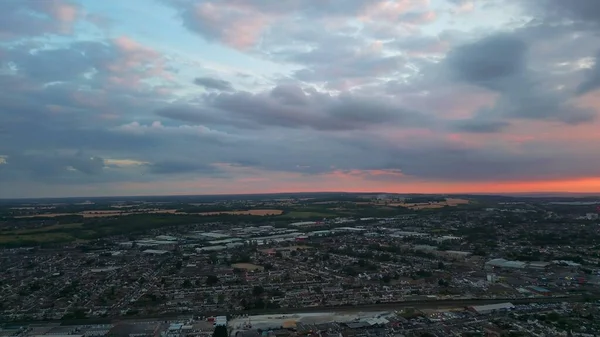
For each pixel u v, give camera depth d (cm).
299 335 16925
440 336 16650
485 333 16838
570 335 16588
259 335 16975
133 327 18188
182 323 18588
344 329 17538
